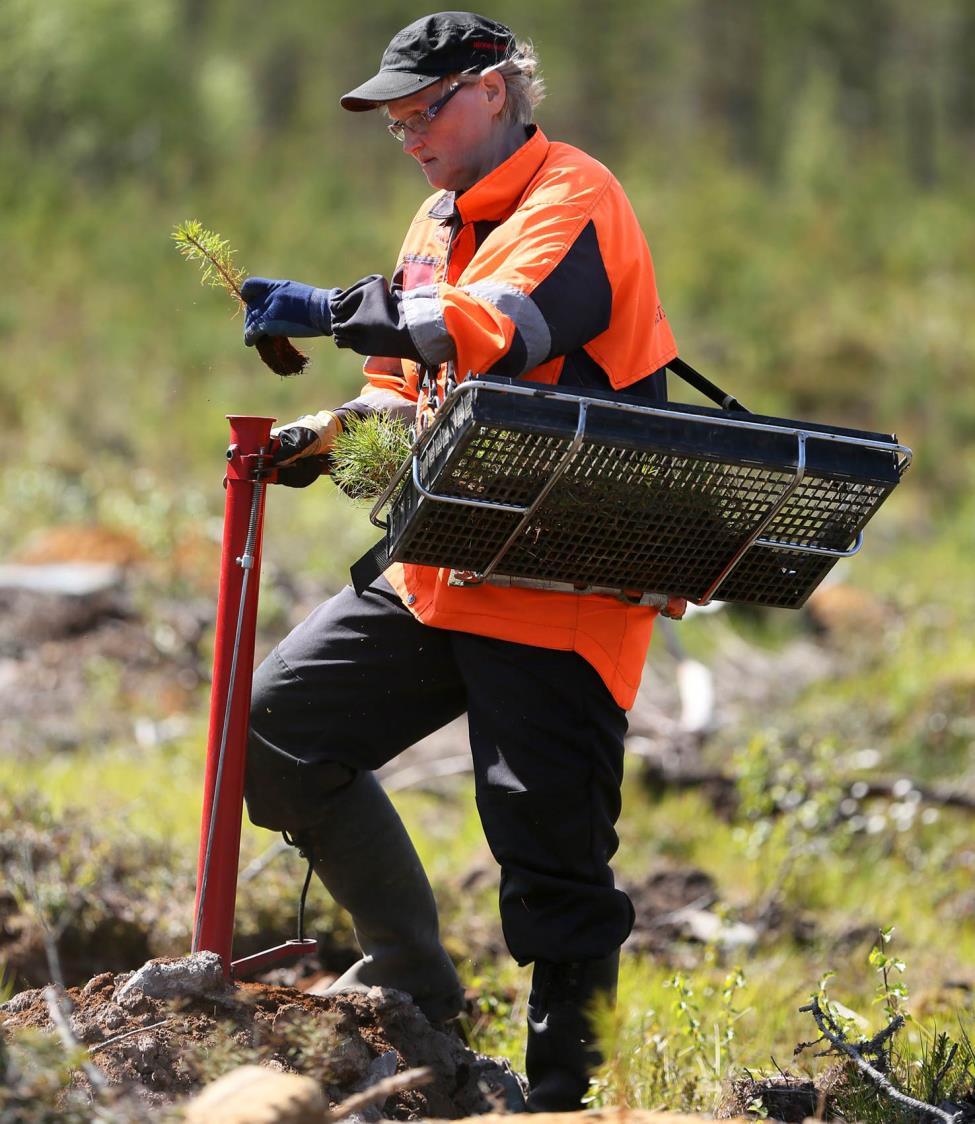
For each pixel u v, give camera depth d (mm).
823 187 85375
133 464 44062
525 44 8828
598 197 8281
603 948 8422
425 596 8609
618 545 8180
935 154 97062
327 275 65438
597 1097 8281
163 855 14797
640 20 96062
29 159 71625
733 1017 10812
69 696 24719
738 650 31953
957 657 29719
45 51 74688
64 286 58719
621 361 8406
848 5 105438
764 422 7875
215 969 8125
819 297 69562
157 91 76625
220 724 8617
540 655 8453
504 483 7762
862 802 21672
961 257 77312
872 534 45219
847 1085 8305
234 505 8664
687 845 19438
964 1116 7996
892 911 17359
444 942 13914
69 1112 6531
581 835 8469
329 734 9008
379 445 8266
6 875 13555
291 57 90062
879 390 61188
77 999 8281
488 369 7852
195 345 54719
